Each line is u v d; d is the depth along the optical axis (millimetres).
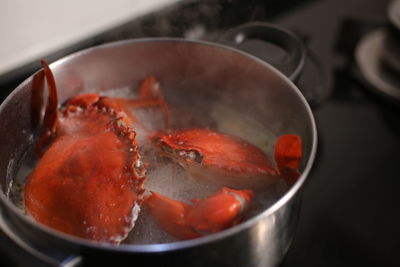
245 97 588
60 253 398
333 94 906
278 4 944
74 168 500
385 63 926
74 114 550
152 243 471
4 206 416
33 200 497
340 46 971
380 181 805
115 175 497
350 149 840
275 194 507
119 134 527
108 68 574
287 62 556
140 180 494
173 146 523
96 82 579
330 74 842
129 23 767
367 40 977
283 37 576
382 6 1021
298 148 509
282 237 458
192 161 516
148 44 563
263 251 442
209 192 500
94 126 538
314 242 718
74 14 755
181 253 397
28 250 404
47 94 531
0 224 420
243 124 594
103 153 509
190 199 493
